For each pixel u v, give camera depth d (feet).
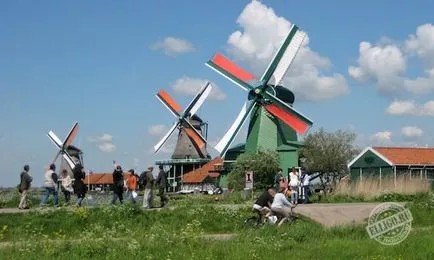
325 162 276.41
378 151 184.85
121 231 69.87
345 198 116.98
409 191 117.39
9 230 69.41
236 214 79.30
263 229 65.46
